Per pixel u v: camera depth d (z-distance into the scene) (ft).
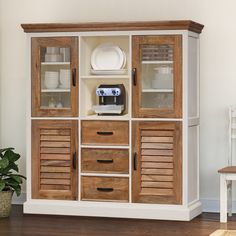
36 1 20.52
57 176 18.79
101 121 18.44
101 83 19.90
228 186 18.29
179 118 17.83
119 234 16.26
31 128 18.90
